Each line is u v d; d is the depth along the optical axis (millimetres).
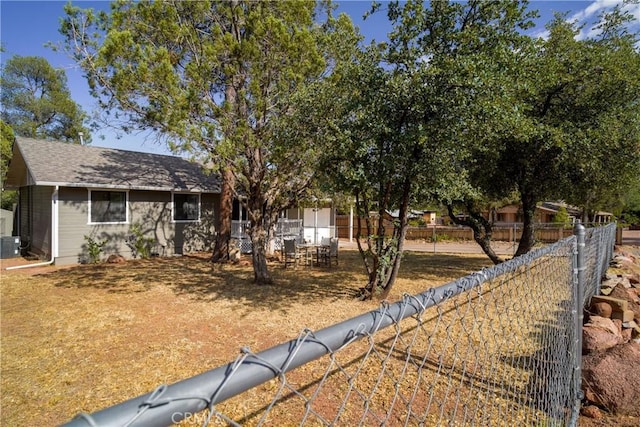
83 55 6246
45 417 3010
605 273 7055
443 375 3396
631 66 7066
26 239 13195
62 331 4945
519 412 2660
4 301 6477
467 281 1483
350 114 5504
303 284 7875
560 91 7617
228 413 2924
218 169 6176
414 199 6383
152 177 12180
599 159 7547
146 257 11734
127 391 3385
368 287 6523
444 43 5199
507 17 5039
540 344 3061
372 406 2990
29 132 25938
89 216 10766
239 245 13000
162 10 5902
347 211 13070
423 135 4770
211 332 4883
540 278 2898
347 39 6398
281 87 6180
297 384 3387
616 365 2947
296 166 7027
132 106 6023
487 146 7059
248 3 6562
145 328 5047
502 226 20094
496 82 4715
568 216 22578
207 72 5875
